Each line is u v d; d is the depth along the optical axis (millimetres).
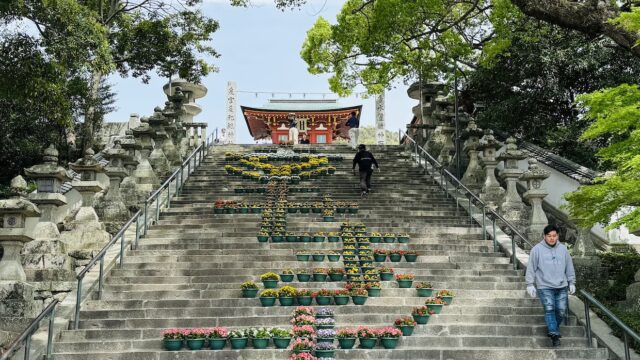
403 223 13539
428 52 20344
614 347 8133
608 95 8578
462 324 8750
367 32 19219
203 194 16609
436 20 18625
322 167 19203
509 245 11984
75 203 14930
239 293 9742
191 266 10898
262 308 9102
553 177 15086
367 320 8859
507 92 20797
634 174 8508
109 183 15484
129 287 9961
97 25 13312
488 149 15922
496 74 20250
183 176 18219
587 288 10625
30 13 12438
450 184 17500
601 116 8766
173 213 14539
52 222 11672
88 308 9250
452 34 18469
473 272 10758
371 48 19016
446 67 20312
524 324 8891
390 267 11008
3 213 9766
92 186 12945
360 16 19719
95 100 19703
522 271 10766
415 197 16312
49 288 10352
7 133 22078
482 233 13008
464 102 22750
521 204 14172
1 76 12805
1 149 22141
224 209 14594
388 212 14539
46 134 23594
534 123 20469
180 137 22484
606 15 9961
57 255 10938
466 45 18562
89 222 12648
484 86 21219
